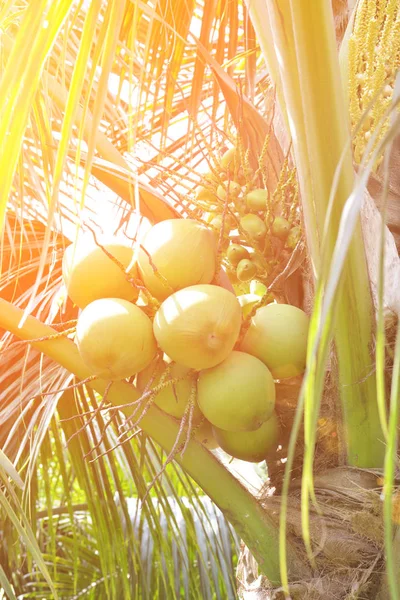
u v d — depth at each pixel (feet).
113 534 11.23
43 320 10.81
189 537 14.87
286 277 8.93
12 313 8.73
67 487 11.54
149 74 11.89
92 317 7.82
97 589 16.12
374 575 7.82
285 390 8.73
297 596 8.00
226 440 8.65
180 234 8.13
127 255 8.21
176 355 7.73
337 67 7.36
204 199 9.55
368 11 7.92
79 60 6.48
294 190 9.21
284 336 8.23
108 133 12.07
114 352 7.75
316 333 4.12
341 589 7.89
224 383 7.89
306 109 7.48
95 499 11.31
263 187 9.65
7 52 8.43
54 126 10.38
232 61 11.46
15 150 6.47
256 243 9.02
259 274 9.09
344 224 4.12
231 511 8.45
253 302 8.76
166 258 8.02
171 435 8.50
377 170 8.63
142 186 9.24
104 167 9.16
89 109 11.02
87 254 8.18
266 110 11.34
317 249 7.84
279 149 9.71
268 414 8.04
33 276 11.20
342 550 7.95
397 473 8.01
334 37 7.29
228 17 12.39
